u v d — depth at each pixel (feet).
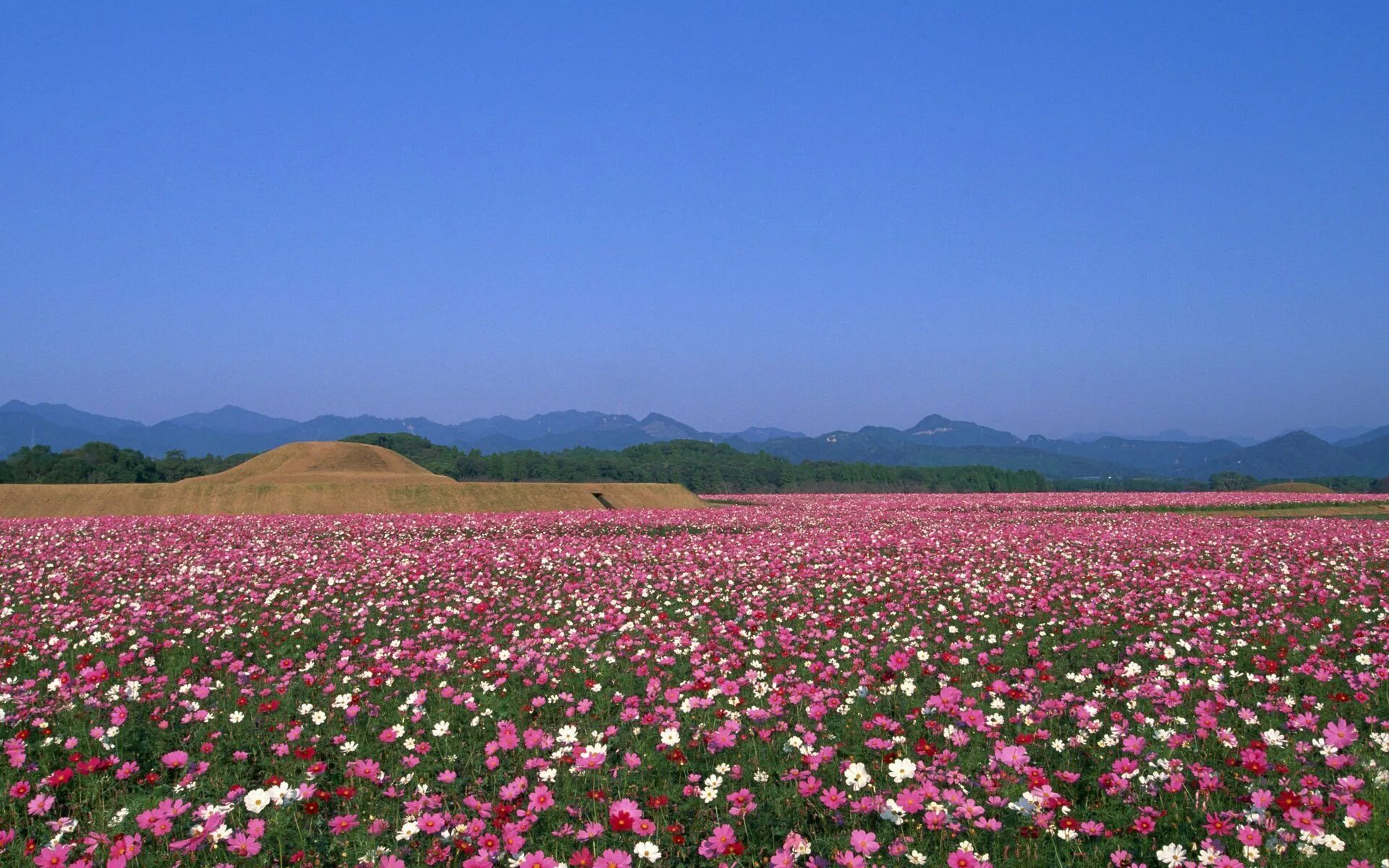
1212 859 16.39
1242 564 65.87
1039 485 455.63
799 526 123.13
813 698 27.45
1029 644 39.01
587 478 416.87
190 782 21.66
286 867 18.45
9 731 26.05
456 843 18.04
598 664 35.42
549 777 21.62
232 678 35.27
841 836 18.85
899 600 52.34
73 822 19.47
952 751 23.36
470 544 90.17
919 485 442.09
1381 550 72.84
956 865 16.63
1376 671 29.43
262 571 66.13
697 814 20.65
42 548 82.07
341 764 24.53
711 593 56.29
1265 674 31.09
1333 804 18.70
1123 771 20.90
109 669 34.40
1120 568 63.26
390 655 36.70
